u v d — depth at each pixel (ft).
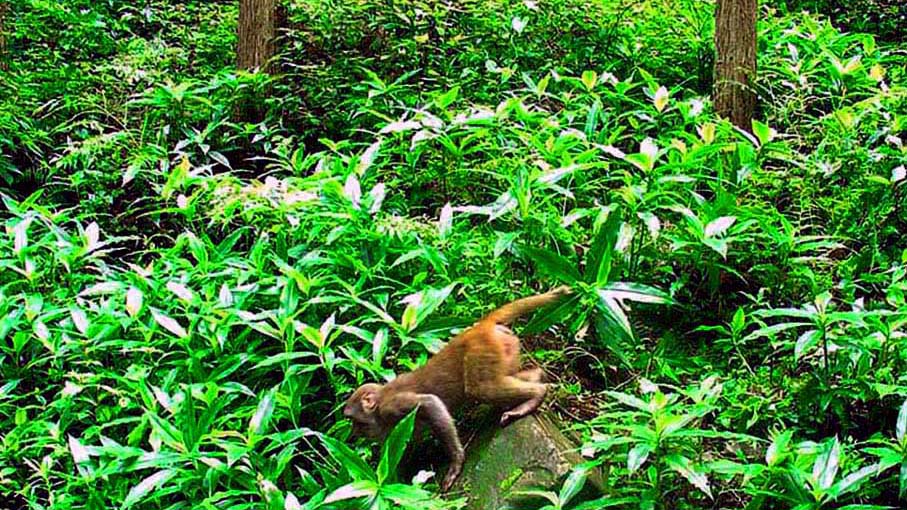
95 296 17.33
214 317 15.24
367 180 19.03
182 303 15.84
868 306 16.58
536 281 16.71
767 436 14.23
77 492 13.78
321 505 11.59
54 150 25.04
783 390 14.71
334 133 24.45
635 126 21.04
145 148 22.06
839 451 11.25
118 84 26.58
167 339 15.37
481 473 12.61
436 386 12.98
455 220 19.19
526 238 16.79
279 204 17.57
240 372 15.40
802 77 23.44
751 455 13.88
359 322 15.90
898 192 18.66
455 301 16.35
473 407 13.69
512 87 24.71
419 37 24.81
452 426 12.67
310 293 15.97
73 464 14.08
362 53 25.66
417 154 19.95
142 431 13.39
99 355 15.60
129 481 13.43
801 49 25.91
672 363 15.58
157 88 24.58
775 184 19.22
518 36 25.81
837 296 17.06
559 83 24.54
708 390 12.82
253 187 18.28
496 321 13.34
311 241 17.43
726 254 16.40
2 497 14.30
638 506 11.79
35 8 29.09
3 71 27.30
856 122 20.24
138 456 12.65
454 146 19.42
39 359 15.51
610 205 17.65
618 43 26.03
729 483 13.14
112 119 25.85
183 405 12.92
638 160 16.99
